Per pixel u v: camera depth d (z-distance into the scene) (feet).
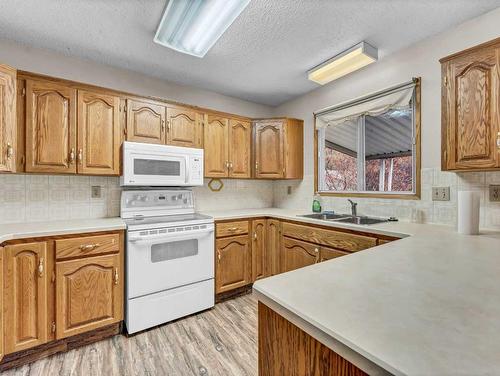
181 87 9.70
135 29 6.28
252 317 7.46
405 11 5.73
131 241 6.52
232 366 5.35
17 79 6.09
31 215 7.06
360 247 6.49
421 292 2.33
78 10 5.60
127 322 6.48
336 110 9.37
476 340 1.57
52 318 5.72
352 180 9.32
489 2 5.49
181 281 7.33
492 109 4.95
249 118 10.38
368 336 1.63
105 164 7.23
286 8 5.58
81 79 7.75
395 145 8.14
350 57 7.30
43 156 6.38
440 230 5.82
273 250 9.31
